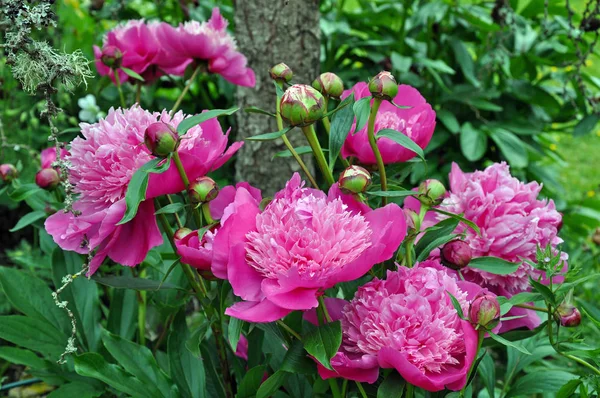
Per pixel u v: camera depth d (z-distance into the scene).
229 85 2.03
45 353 1.23
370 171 1.09
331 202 0.96
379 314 0.97
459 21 2.24
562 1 2.09
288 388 1.18
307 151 1.11
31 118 2.14
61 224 1.07
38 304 1.26
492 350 1.88
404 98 1.10
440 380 0.93
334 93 1.07
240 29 1.61
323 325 0.98
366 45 2.12
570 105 2.18
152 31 1.41
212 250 0.95
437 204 1.04
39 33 2.09
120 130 1.03
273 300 0.90
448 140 2.19
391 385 0.98
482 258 1.06
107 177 1.02
